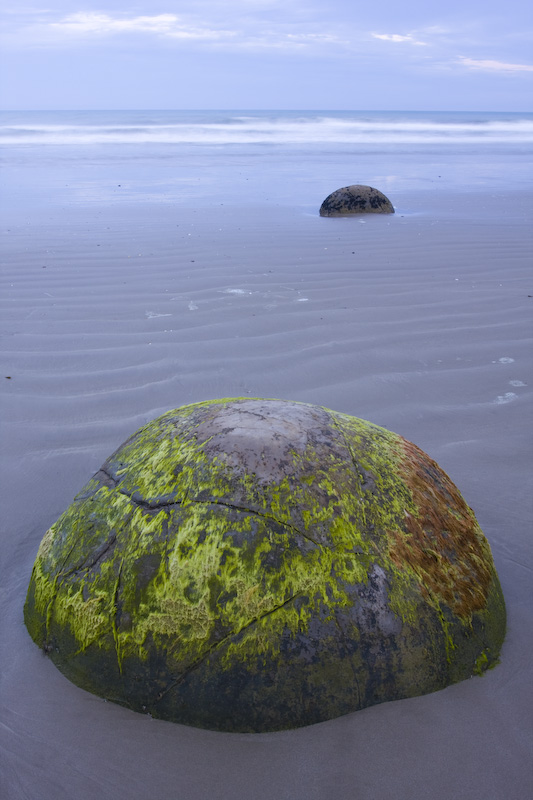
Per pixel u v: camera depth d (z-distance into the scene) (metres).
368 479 2.14
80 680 2.08
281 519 1.97
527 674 2.15
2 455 3.71
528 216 10.93
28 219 10.62
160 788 1.83
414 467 2.32
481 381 4.64
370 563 1.99
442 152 24.64
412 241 8.99
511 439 3.88
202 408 2.43
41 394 4.44
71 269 7.44
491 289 6.71
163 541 2.00
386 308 6.15
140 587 1.99
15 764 1.92
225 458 2.08
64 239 9.00
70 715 2.01
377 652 1.95
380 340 5.36
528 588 2.62
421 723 1.96
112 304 6.24
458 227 9.97
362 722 1.94
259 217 10.98
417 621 2.01
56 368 4.85
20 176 16.50
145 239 9.02
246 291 6.64
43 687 2.10
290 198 13.25
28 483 3.44
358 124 40.66
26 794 1.85
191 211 11.50
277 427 2.20
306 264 7.72
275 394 4.46
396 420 4.14
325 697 1.92
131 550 2.05
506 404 4.31
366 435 2.33
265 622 1.89
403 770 1.86
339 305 6.23
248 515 1.97
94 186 14.77
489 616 2.24
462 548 2.26
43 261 7.79
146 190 14.20
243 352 5.12
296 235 9.42
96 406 4.28
